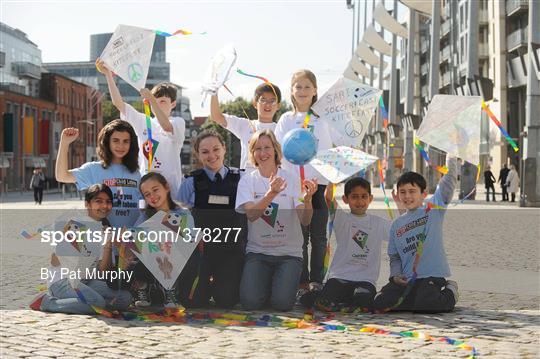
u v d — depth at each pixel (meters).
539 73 29.16
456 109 7.97
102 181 8.15
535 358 5.73
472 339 6.43
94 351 6.00
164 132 8.91
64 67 181.50
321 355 5.84
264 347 6.13
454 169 7.98
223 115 9.09
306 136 7.48
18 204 39.69
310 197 7.83
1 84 87.25
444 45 83.25
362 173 8.41
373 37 83.19
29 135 86.19
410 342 6.31
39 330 6.84
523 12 56.22
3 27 89.19
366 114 8.48
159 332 6.76
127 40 8.44
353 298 7.93
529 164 29.73
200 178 8.14
